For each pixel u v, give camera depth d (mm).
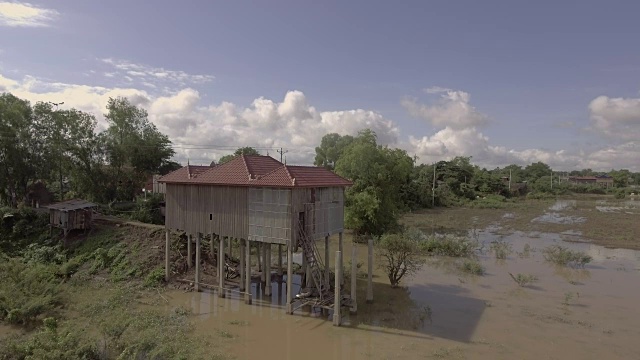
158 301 24641
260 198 23391
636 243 44688
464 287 28281
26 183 42688
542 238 47844
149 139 54375
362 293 26688
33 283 23281
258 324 21469
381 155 45250
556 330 20969
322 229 24844
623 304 25016
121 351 16625
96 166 48844
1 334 19688
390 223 45719
